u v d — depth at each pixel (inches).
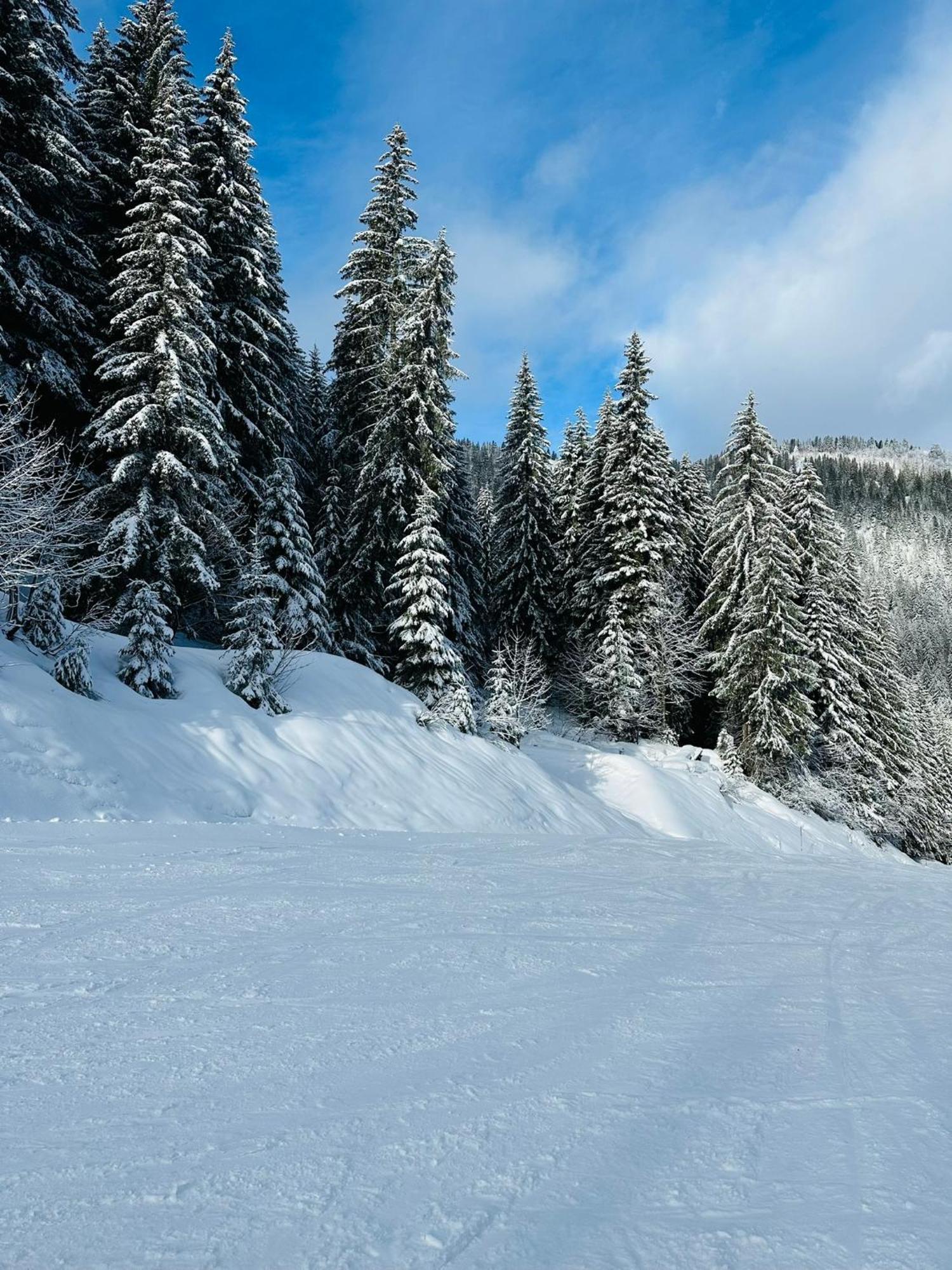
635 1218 54.8
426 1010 101.3
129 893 165.0
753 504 1152.8
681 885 235.3
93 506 573.3
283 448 864.3
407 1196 56.2
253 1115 69.0
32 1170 58.2
